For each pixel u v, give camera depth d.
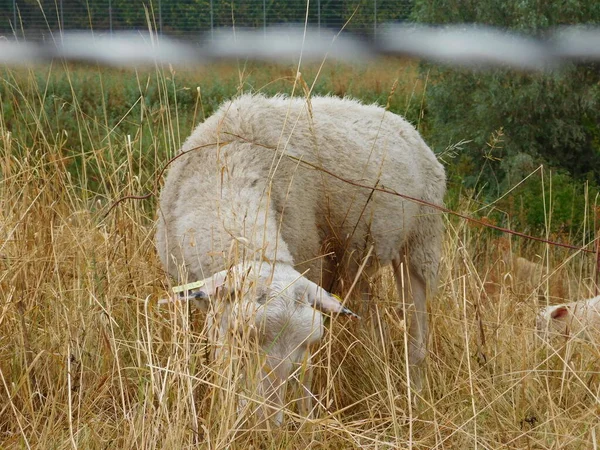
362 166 5.01
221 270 4.09
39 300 4.59
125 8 10.45
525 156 8.63
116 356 3.86
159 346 4.14
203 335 4.06
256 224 4.17
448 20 9.53
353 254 5.08
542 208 7.93
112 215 5.21
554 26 9.20
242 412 3.48
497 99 9.12
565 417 4.02
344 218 4.95
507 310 5.14
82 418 3.81
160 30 9.88
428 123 9.90
